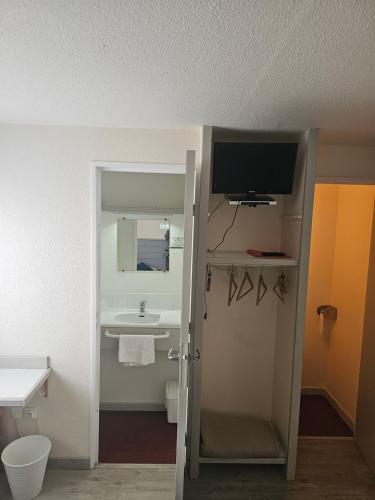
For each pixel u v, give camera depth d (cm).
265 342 241
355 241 280
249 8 87
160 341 274
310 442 251
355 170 232
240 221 233
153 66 122
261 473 217
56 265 209
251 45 105
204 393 243
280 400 225
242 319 239
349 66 117
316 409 301
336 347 305
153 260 304
